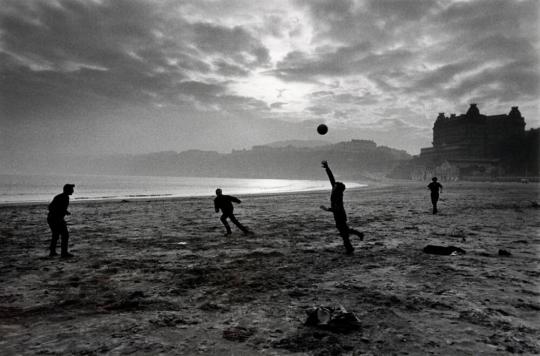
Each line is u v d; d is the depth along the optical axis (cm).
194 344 324
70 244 953
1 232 1212
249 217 1670
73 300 467
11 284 553
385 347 313
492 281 530
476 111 16762
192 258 748
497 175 13875
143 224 1414
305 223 1401
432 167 16525
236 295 486
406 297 461
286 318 393
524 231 1085
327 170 812
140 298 477
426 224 1286
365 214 1708
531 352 301
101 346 321
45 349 314
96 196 4628
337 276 580
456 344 317
